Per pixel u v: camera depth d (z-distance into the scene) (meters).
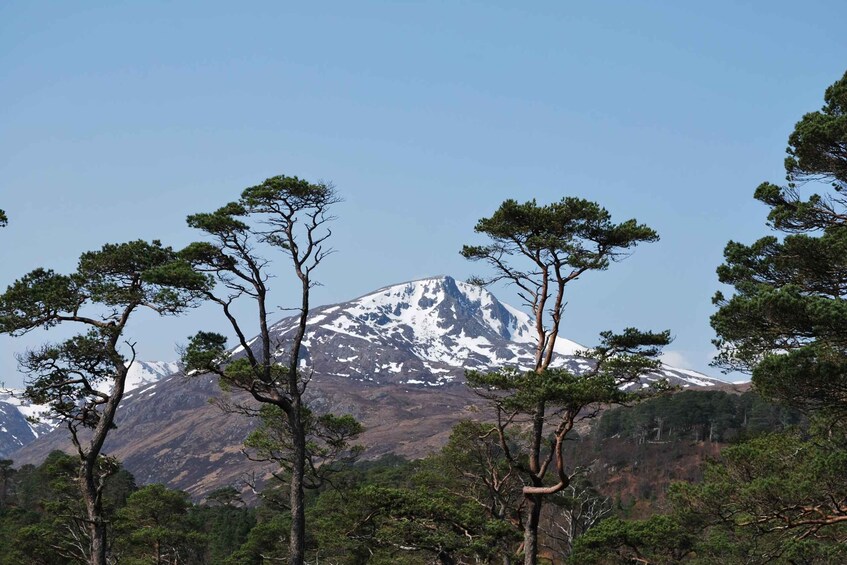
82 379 47.00
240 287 49.47
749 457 46.62
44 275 45.88
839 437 47.00
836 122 41.97
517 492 70.69
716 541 57.44
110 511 96.38
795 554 48.41
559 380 45.50
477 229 50.28
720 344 44.88
